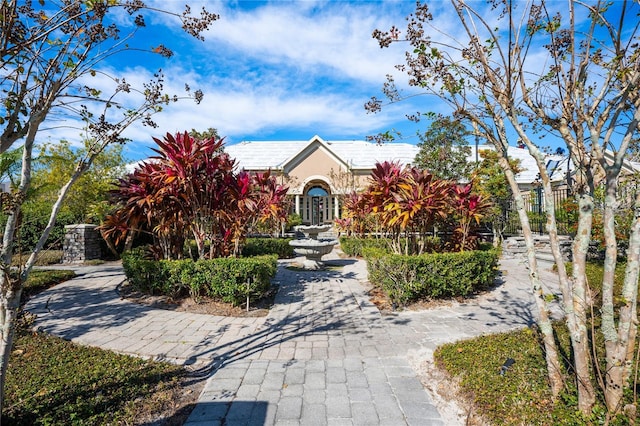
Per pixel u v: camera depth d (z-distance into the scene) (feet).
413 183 24.26
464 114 10.52
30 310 20.54
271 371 12.60
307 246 34.68
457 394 10.72
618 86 9.79
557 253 9.29
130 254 26.23
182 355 14.14
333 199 82.07
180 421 9.54
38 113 7.74
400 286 20.79
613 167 8.46
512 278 28.78
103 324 17.98
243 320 18.74
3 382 7.93
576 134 9.01
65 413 9.53
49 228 8.43
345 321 18.51
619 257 28.68
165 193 22.07
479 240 32.53
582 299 9.00
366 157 87.81
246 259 21.76
